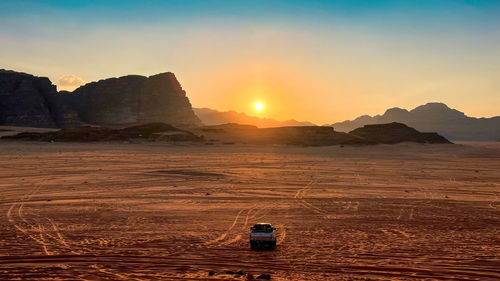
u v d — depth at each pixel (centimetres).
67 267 1978
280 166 9250
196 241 2591
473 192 5362
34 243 2478
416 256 2245
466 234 2858
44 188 5228
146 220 3312
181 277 1833
